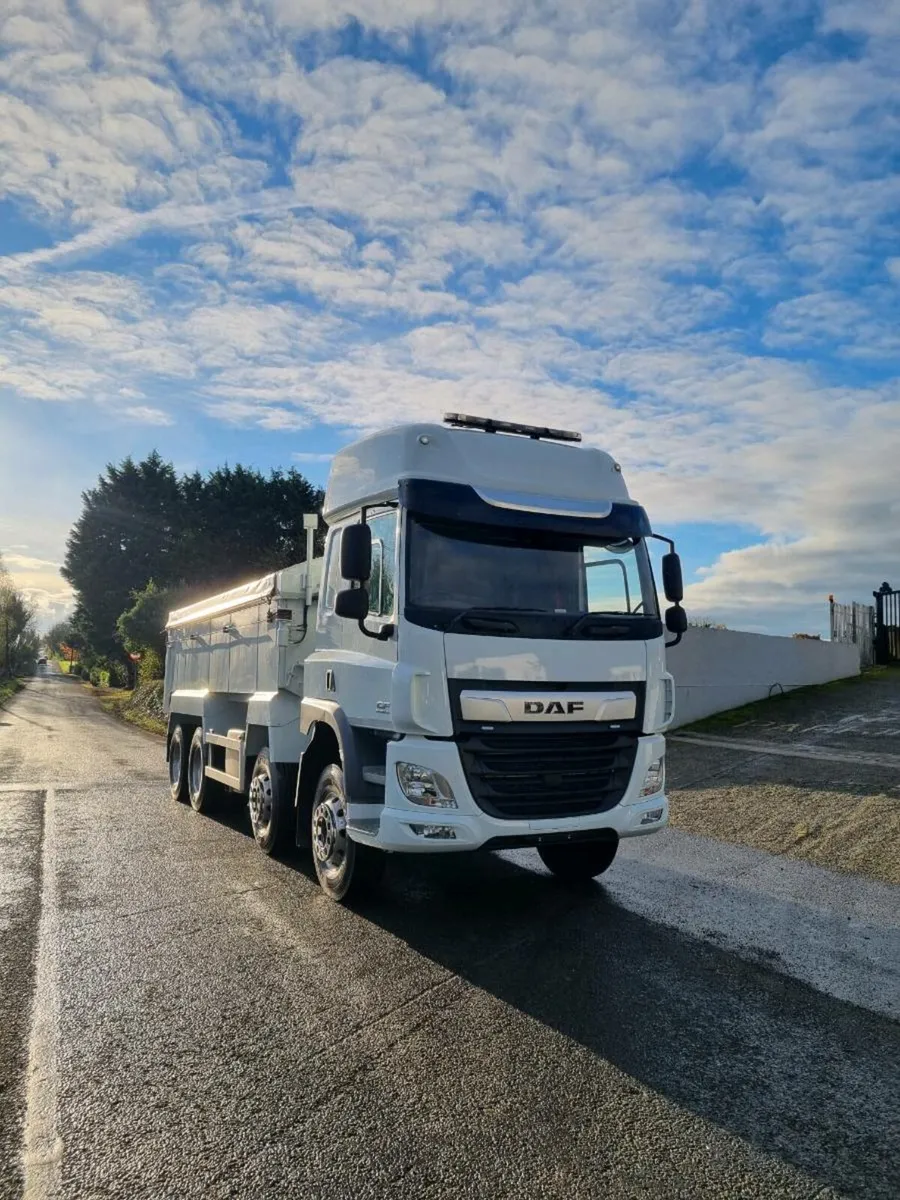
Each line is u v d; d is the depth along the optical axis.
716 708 14.80
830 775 9.78
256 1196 2.74
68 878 6.85
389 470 5.79
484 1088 3.43
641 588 6.07
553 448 6.18
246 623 8.62
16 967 4.83
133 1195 2.74
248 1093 3.39
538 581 5.70
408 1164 2.90
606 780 5.53
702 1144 3.04
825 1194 2.75
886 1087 3.47
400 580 5.34
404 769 5.16
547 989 4.49
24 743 20.45
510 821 5.14
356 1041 3.86
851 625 20.44
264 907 6.02
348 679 5.93
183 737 10.86
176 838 8.50
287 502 44.62
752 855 7.36
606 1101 3.33
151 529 52.75
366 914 5.85
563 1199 2.72
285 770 7.50
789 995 4.42
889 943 5.21
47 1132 3.11
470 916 5.80
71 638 79.25
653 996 4.40
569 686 5.44
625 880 6.70
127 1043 3.85
